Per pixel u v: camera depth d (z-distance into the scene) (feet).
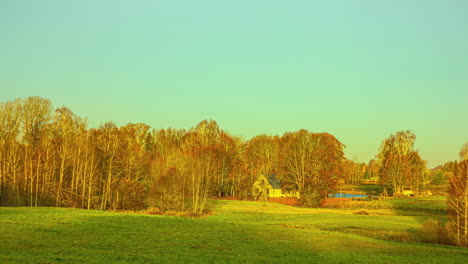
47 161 274.77
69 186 287.89
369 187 570.05
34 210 200.03
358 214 270.46
